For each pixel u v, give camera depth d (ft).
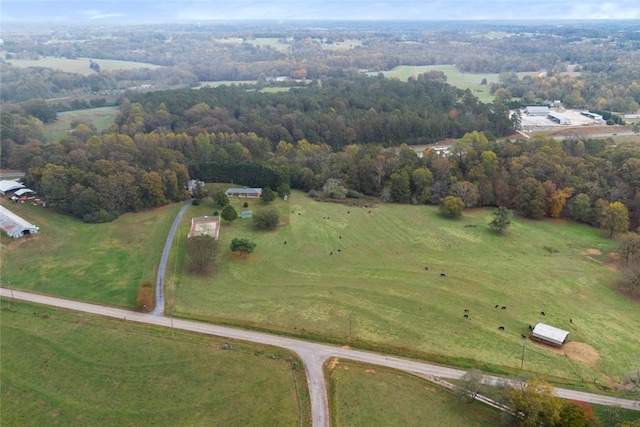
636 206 465.47
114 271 372.17
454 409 237.25
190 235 427.33
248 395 244.63
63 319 307.37
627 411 236.22
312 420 230.07
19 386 251.19
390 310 322.96
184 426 226.79
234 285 357.00
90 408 237.25
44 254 396.16
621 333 303.68
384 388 249.34
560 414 218.18
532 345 289.33
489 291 348.79
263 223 453.58
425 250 419.33
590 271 381.40
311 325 304.71
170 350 277.64
